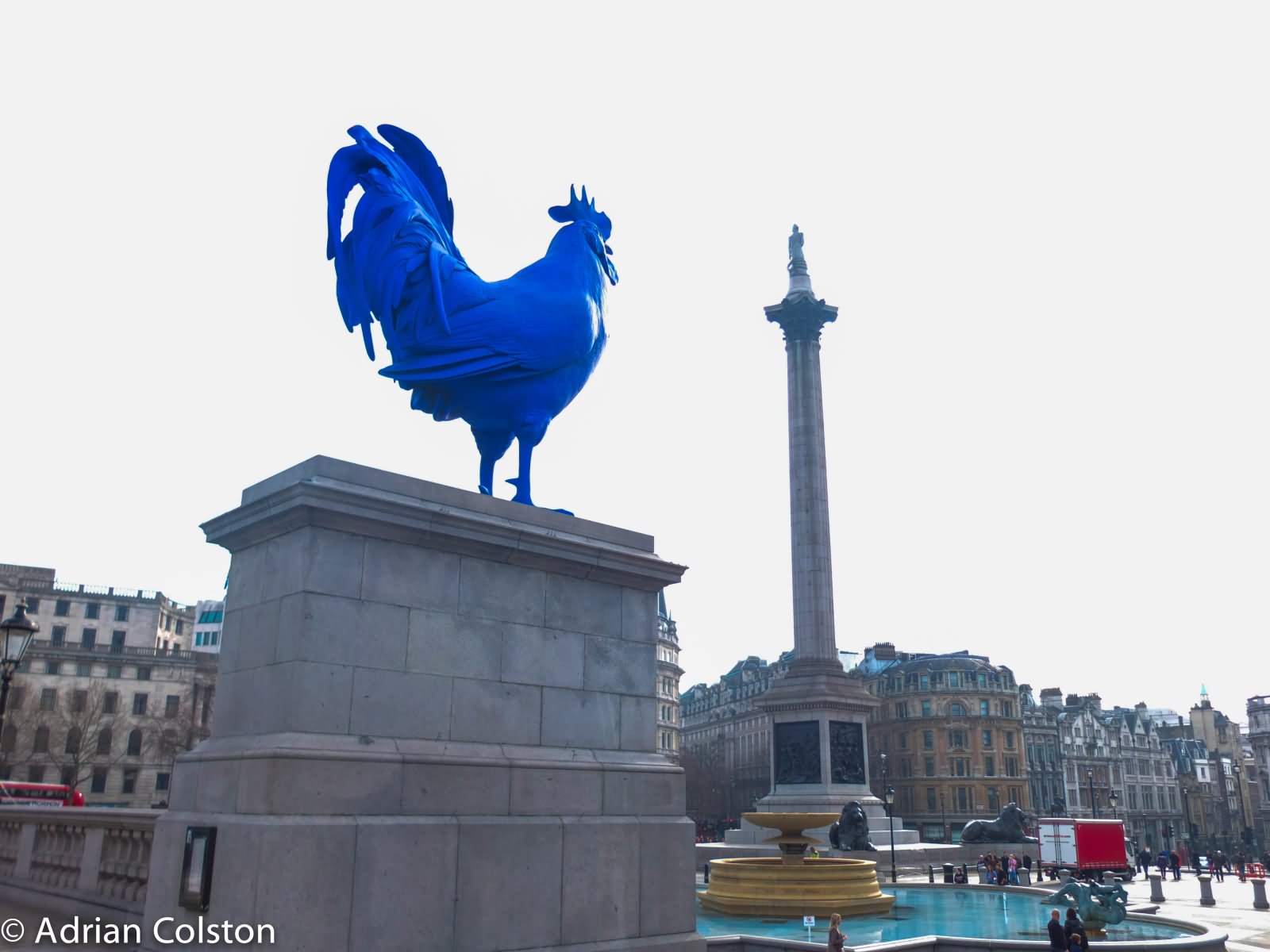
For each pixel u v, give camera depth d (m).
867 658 117.19
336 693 8.68
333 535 9.02
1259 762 125.06
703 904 25.88
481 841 9.07
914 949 17.86
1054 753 108.69
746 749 122.00
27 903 12.90
